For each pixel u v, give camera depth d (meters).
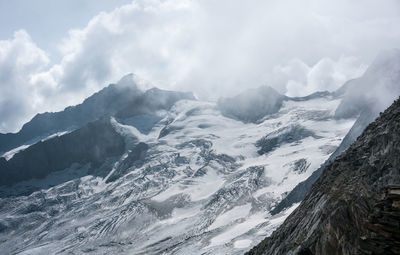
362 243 29.88
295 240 59.53
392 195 30.75
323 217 51.75
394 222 29.31
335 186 61.53
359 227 40.38
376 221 30.12
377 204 31.12
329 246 43.22
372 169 60.56
